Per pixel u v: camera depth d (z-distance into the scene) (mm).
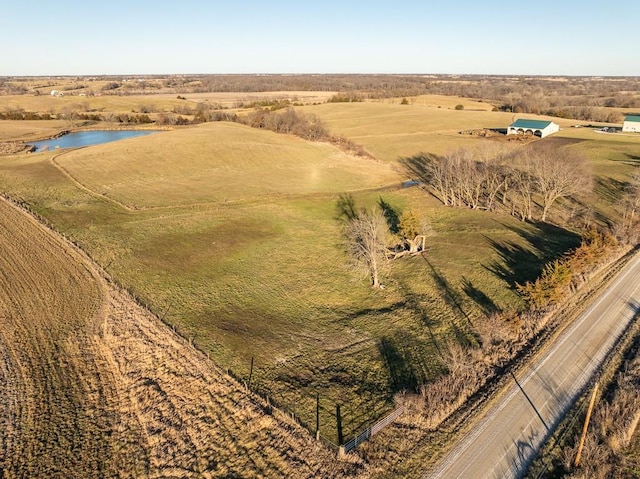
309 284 46438
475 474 23906
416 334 37281
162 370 32719
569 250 49531
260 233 59875
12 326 37750
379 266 50125
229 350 35000
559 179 59531
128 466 25516
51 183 76125
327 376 32375
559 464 24312
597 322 36938
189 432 27344
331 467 24562
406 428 27141
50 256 50156
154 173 84938
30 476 24828
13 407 29438
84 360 34219
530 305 39219
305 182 85750
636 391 28656
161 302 41781
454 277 46406
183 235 57719
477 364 32594
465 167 70875
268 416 28203
